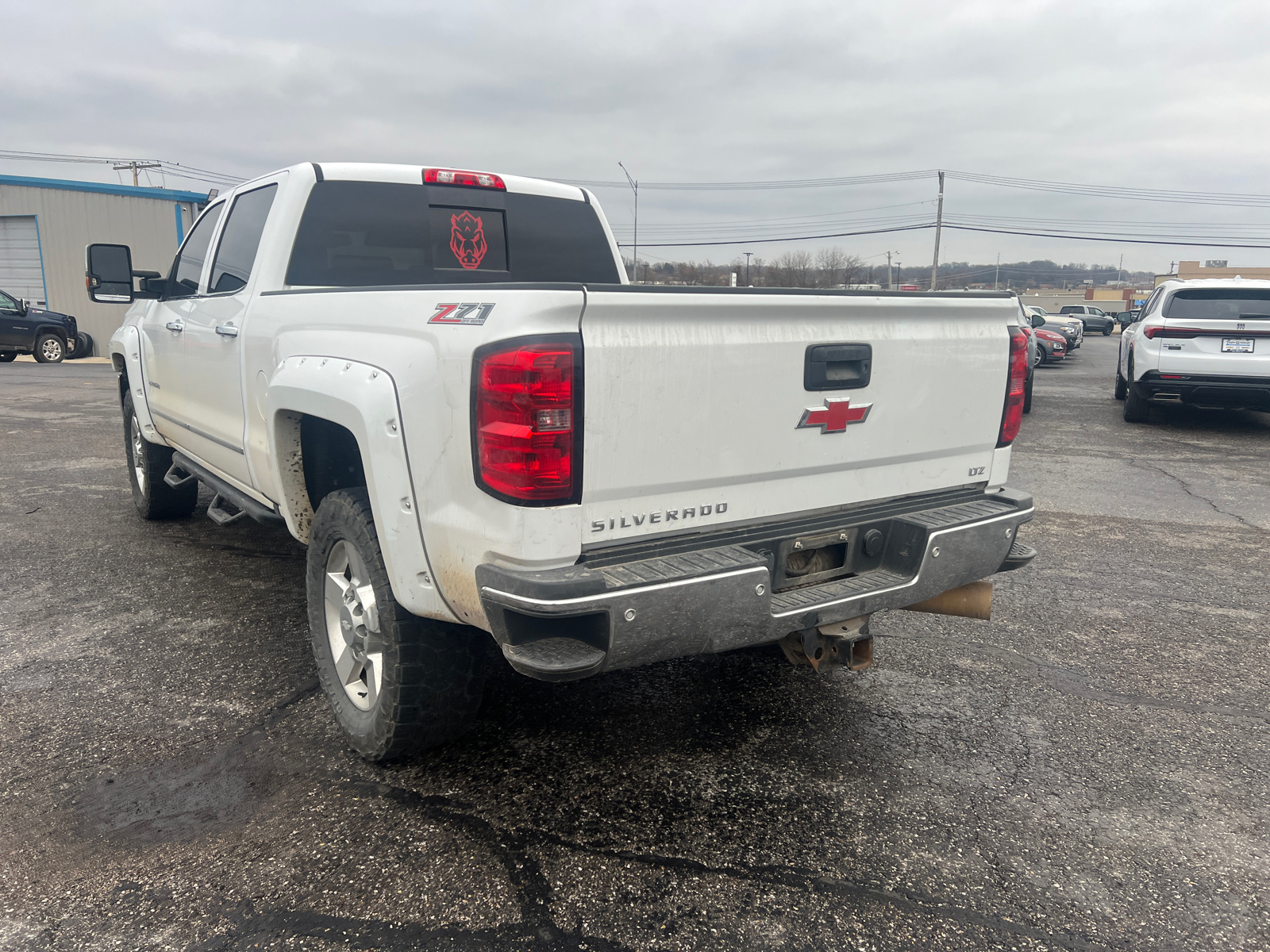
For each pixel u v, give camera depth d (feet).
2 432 32.42
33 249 76.43
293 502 10.95
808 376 8.69
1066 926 7.49
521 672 7.41
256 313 11.64
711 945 7.17
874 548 9.61
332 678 10.45
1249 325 34.22
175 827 8.61
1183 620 15.05
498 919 7.41
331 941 7.13
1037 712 11.51
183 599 15.08
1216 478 27.61
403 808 9.00
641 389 7.61
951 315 9.81
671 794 9.37
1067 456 31.17
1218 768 10.15
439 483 7.84
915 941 7.27
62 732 10.44
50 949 6.99
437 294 7.98
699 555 8.13
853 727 11.00
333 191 12.84
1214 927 7.52
